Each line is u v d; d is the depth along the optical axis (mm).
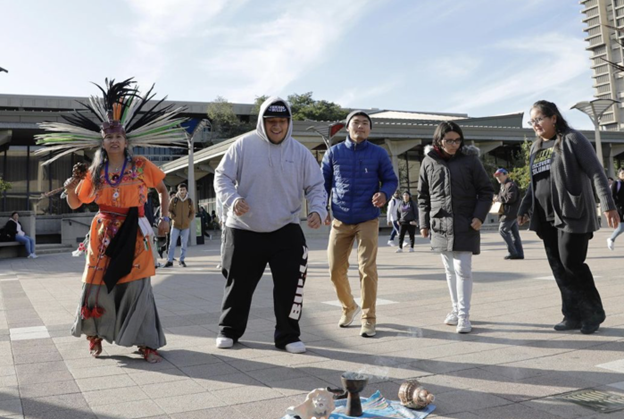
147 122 4305
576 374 3584
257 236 4535
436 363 3936
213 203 44812
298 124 30688
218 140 52812
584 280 4695
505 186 11516
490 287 7562
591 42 83000
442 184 5102
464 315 4902
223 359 4152
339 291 5285
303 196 4805
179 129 4469
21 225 19047
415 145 35906
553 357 4008
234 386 3471
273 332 5164
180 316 6203
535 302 6258
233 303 4566
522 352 4172
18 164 34531
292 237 4566
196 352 4391
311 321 5641
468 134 37969
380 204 4910
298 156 4598
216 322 5777
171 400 3213
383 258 13578
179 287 9078
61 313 6484
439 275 9414
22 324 5742
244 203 4262
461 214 4996
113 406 3117
